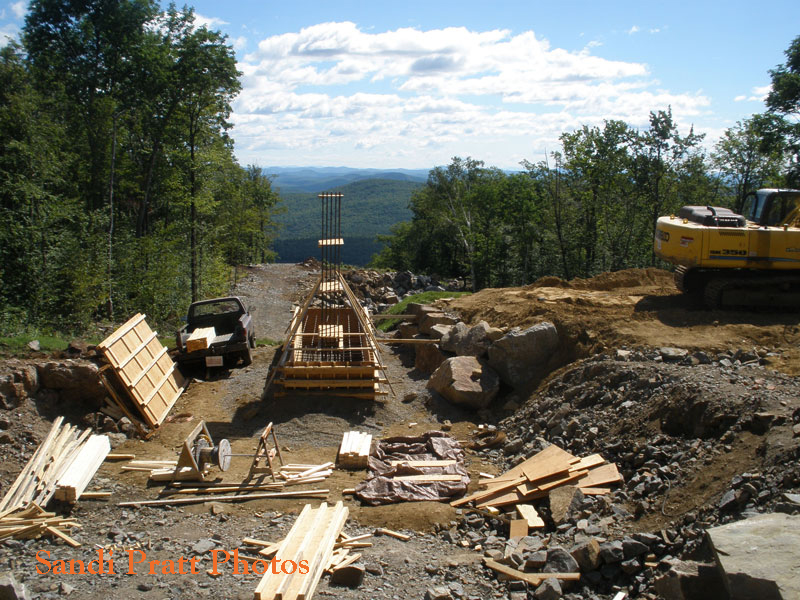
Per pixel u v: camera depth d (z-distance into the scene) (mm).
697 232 12867
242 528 7512
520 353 12234
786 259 12516
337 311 15914
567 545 6703
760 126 26172
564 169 30984
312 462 9586
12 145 17922
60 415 10164
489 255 38594
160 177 27344
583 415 9758
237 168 35781
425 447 10055
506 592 6078
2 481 8141
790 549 4480
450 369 12102
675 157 28609
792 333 11219
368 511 8031
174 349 14742
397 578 6336
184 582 6062
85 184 25109
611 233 32656
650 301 14203
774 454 6387
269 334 21812
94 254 20422
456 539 7418
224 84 24656
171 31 23688
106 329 19047
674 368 9742
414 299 22625
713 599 4828
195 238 27547
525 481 8320
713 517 6027
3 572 6199
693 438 7914
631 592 5789
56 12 22141
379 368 11789
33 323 16594
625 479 7926
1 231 17297
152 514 7879
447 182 51938
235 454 9570
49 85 24516
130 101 23625
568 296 15273
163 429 10812
